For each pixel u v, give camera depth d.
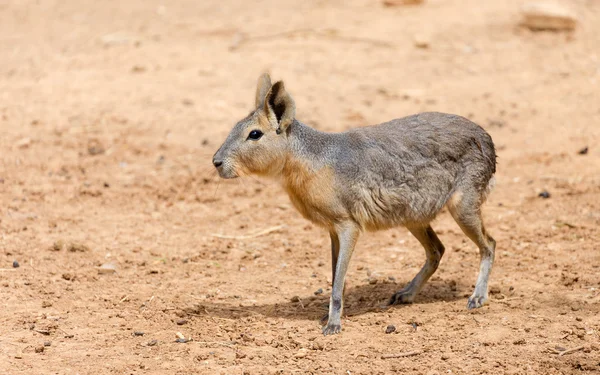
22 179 20.92
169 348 12.52
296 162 13.50
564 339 12.52
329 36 31.81
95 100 26.00
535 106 25.80
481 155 14.41
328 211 13.53
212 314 14.02
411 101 26.14
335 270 14.14
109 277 15.68
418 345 12.55
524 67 28.92
